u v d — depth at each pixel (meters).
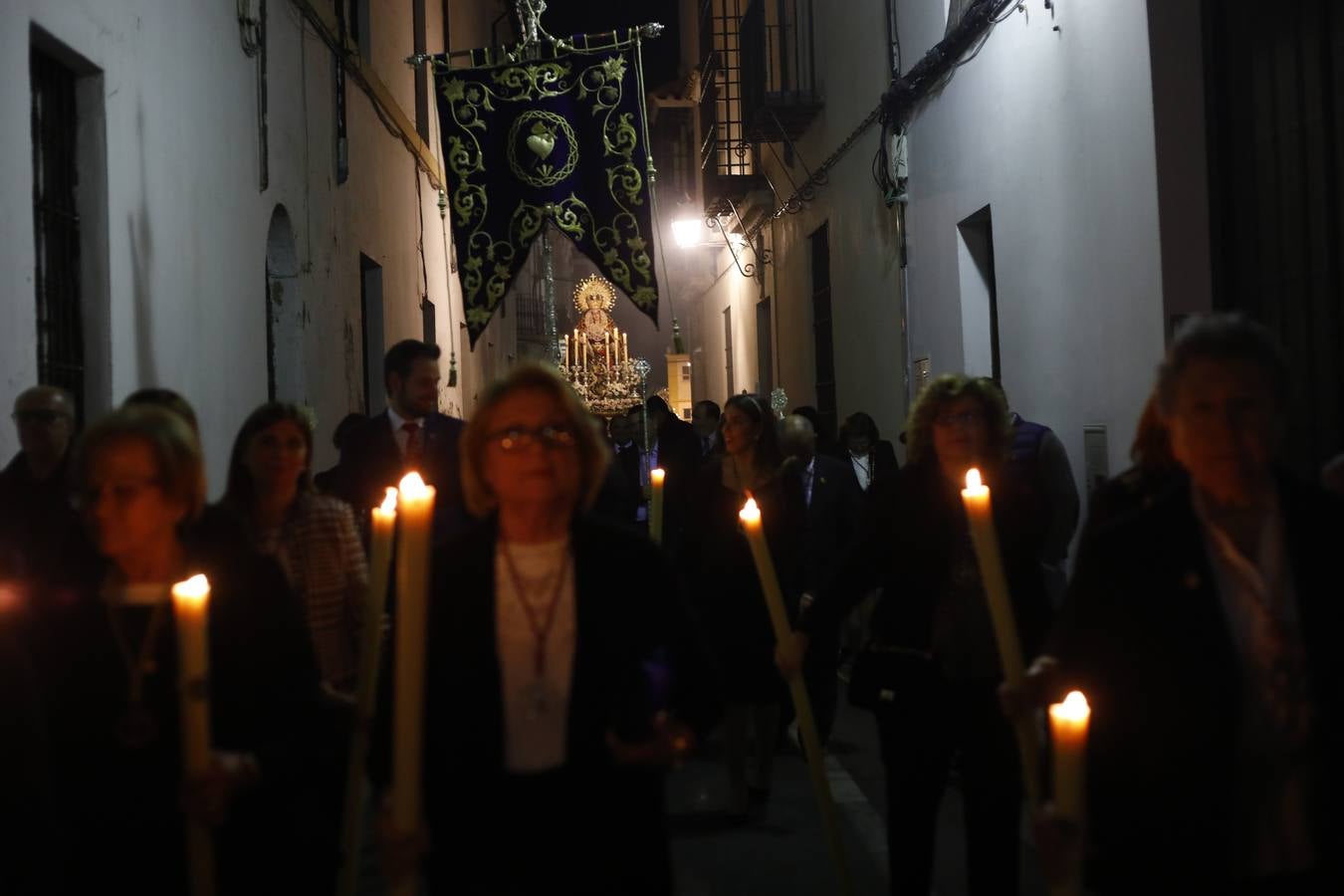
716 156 19.41
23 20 5.33
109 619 2.87
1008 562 4.07
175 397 4.20
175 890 2.85
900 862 4.11
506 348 25.47
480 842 2.72
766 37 15.31
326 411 10.20
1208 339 2.50
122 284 6.30
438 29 16.84
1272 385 2.47
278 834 2.98
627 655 2.79
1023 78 8.68
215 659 2.87
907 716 4.09
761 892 5.17
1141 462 2.93
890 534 4.20
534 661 2.76
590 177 11.45
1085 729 2.22
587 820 2.72
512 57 11.79
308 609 4.46
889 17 11.66
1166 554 2.51
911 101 11.26
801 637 4.21
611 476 8.16
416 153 14.58
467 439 2.88
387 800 2.42
